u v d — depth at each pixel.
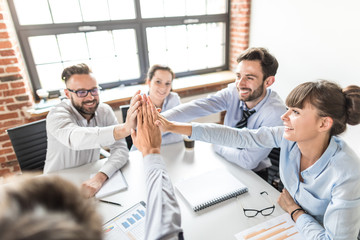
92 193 1.17
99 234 0.28
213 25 3.46
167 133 1.76
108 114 1.71
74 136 1.30
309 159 0.98
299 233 0.94
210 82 3.19
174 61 3.40
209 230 0.96
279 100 1.52
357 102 0.82
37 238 0.20
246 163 1.34
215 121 3.53
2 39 2.14
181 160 1.44
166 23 3.14
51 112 1.48
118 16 2.89
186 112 1.49
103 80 3.08
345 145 0.92
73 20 2.70
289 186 1.09
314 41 2.55
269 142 1.16
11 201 0.25
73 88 1.41
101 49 2.94
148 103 1.13
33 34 2.56
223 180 1.22
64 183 0.29
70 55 2.82
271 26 2.98
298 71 2.81
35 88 2.75
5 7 2.27
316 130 0.88
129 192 1.19
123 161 1.41
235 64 3.61
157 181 0.72
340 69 2.38
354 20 2.17
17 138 1.68
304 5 2.56
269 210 1.05
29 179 0.28
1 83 2.25
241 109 1.64
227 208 1.07
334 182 0.88
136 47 3.11
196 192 1.14
